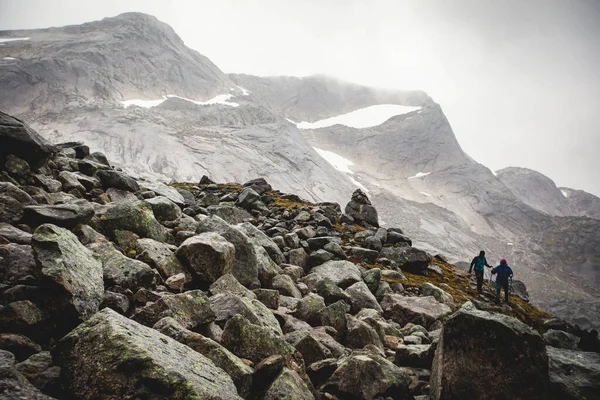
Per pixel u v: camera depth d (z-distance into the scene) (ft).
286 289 40.34
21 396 13.01
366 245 79.20
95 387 15.05
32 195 35.94
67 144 72.74
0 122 40.16
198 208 66.95
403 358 30.04
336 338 32.65
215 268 32.89
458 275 85.25
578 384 24.76
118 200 52.65
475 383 22.07
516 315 66.59
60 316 19.30
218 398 15.93
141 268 27.20
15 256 22.24
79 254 23.22
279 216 86.94
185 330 21.08
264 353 23.02
